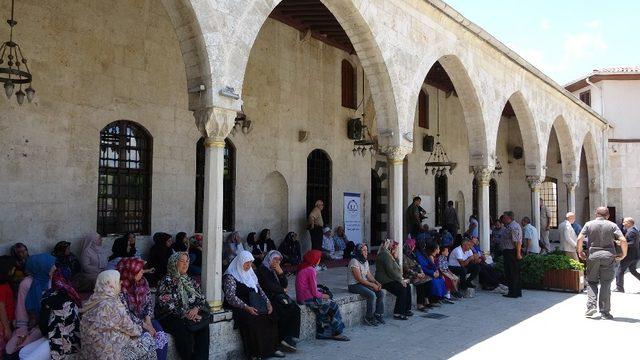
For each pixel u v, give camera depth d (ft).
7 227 29.19
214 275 21.83
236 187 42.50
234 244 39.29
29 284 18.13
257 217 44.47
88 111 32.81
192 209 38.81
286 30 46.98
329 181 51.75
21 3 29.78
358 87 55.31
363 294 29.22
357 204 54.34
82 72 32.55
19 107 29.76
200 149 40.29
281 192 47.03
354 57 55.16
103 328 15.66
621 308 34.94
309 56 49.49
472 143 44.39
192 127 38.86
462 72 41.68
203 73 21.84
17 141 29.66
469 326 29.19
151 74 36.32
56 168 31.30
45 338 16.63
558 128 64.44
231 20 22.58
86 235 32.50
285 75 46.88
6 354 17.46
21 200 29.78
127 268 18.81
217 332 21.24
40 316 16.46
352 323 28.60
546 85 55.88
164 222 36.96
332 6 30.14
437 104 69.21
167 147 37.24
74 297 17.24
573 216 43.45
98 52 33.37
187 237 37.99
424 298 33.50
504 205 86.94
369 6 30.86
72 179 31.99
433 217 67.31
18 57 29.60
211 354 20.93
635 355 23.68
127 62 34.94
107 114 33.78
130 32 35.12
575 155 66.28
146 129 36.01
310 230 45.37
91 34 33.04
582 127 69.67
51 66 31.09
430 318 31.17
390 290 30.81
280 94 46.34
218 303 21.81
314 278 26.05
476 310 33.73
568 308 34.55
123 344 15.94
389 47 32.71
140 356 16.40
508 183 88.38
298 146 48.06
